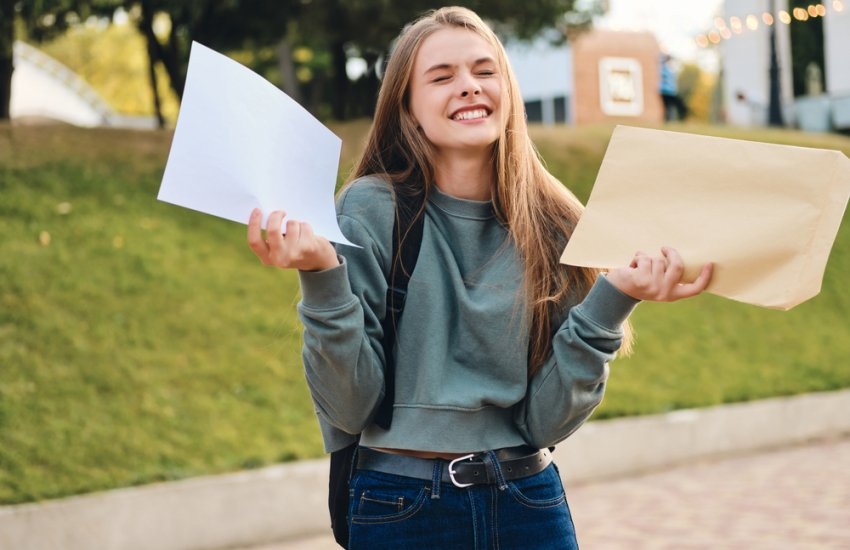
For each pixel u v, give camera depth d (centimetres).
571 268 211
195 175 177
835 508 584
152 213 870
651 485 684
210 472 588
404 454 201
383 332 200
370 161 218
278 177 188
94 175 905
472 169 211
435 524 197
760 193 179
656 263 183
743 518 572
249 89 186
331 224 194
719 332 951
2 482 548
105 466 580
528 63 2214
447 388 199
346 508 209
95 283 750
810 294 176
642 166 188
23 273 738
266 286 806
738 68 2228
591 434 712
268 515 578
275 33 1144
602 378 199
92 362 668
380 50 1161
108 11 1173
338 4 1076
